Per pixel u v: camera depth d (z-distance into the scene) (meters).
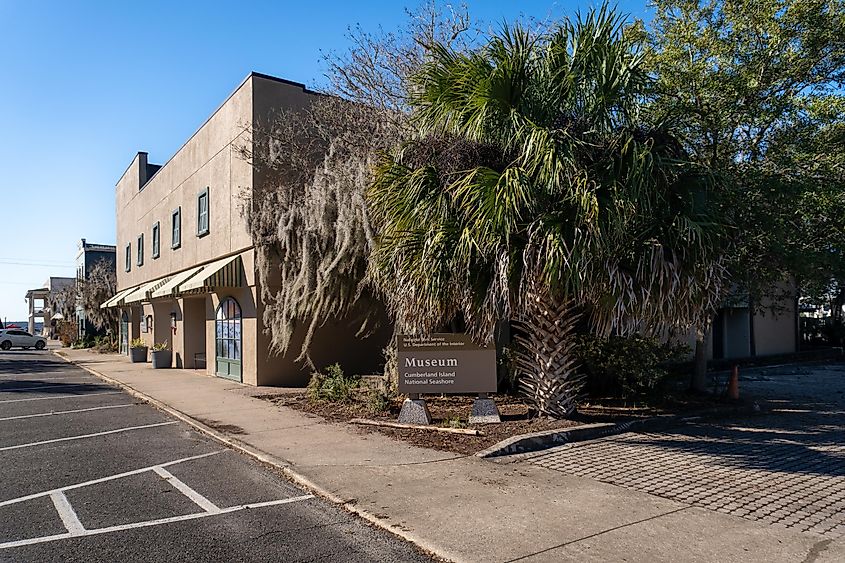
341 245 13.07
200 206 21.09
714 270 9.12
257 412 12.23
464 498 6.56
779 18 11.61
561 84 9.37
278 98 17.14
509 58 9.22
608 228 8.41
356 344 17.42
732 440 9.49
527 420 10.27
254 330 16.70
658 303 8.78
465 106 9.50
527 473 7.54
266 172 16.58
